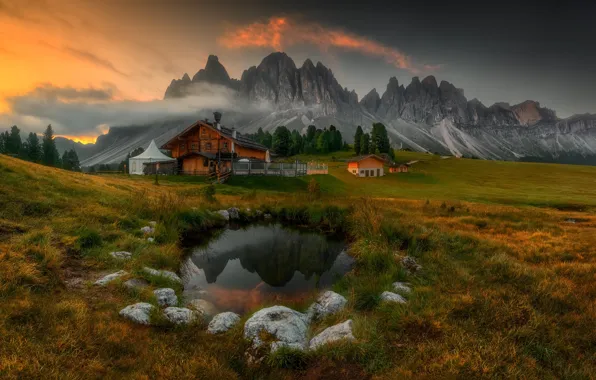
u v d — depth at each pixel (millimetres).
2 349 4852
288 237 18328
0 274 6887
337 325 6773
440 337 6137
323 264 13406
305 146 147875
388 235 14516
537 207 37344
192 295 9555
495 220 21094
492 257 11680
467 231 17469
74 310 6371
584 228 19578
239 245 16422
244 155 60250
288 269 12758
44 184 16297
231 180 43219
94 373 4809
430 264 11281
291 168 51969
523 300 7574
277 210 23781
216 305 9031
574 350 5785
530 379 4867
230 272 12273
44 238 9875
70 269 8945
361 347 5746
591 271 10203
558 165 118375
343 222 20062
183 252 14289
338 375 5293
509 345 5734
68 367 4840
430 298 7902
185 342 6250
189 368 5211
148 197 19859
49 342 5285
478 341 5820
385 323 6777
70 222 12398
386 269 10930
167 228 15336
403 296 8492
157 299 7969
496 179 85938
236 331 6785
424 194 46594
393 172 89062
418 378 4910
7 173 15703
